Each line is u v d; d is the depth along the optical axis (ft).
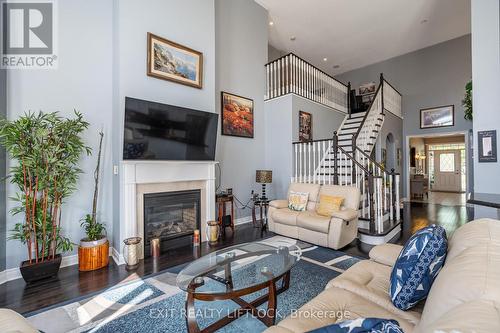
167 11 11.80
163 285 8.15
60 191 8.99
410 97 26.17
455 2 18.49
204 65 13.26
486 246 3.33
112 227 10.98
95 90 10.67
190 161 11.89
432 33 22.71
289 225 13.15
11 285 8.18
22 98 9.07
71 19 10.12
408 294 4.24
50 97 9.64
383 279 5.49
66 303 7.11
